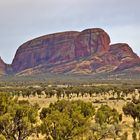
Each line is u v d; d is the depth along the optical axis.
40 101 125.12
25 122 42.97
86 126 44.75
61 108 58.25
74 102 63.97
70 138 41.56
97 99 135.38
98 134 49.06
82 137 43.25
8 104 49.75
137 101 86.19
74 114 45.25
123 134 49.03
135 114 67.06
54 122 41.91
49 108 57.69
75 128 42.09
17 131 43.09
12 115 43.09
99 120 58.41
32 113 45.78
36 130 43.69
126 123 65.19
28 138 48.47
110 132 50.75
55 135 41.38
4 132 42.34
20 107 44.28
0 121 42.06
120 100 129.38
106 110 65.56
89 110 60.53
